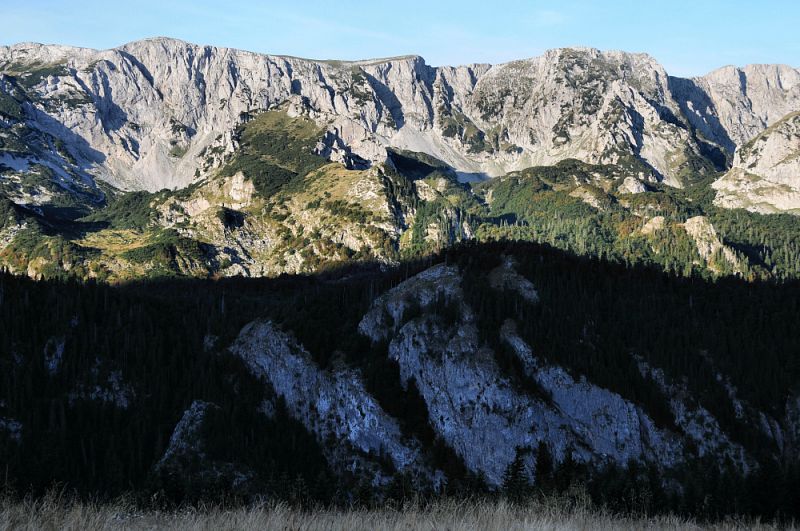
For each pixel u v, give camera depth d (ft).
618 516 485.56
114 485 599.98
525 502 519.60
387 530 335.88
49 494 368.27
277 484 602.44
